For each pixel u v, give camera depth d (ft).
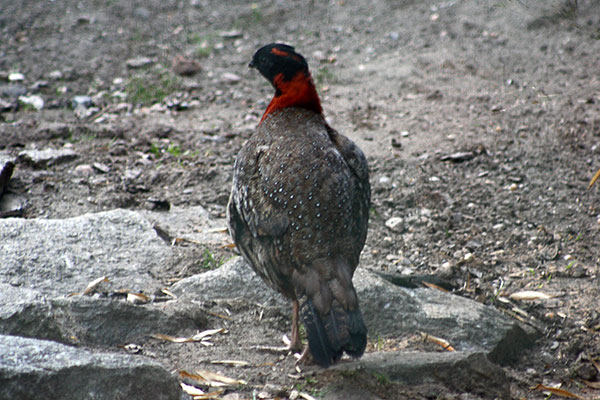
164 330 24.71
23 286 26.73
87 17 69.72
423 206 37.14
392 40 63.72
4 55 59.00
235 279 27.78
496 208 36.99
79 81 54.75
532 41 61.36
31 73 55.62
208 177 39.01
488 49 60.23
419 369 22.67
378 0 74.23
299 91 25.46
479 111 48.55
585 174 39.93
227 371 22.81
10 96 50.67
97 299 24.45
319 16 70.69
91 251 29.60
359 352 19.74
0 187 35.06
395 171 40.32
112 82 54.95
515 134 44.75
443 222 35.81
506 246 34.04
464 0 71.87
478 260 32.86
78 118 47.83
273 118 25.41
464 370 22.93
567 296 30.14
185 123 47.55
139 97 51.85
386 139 44.70
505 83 53.21
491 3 68.44
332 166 22.70
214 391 21.67
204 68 58.34
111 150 42.06
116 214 32.37
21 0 73.87
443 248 33.81
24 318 22.06
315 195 21.79
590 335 27.68
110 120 47.37
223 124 47.32
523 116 47.37
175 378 20.06
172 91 53.36
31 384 17.94
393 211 36.86
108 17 70.18
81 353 19.45
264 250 22.36
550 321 28.66
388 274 30.19
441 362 22.84
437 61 58.08
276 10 72.43
